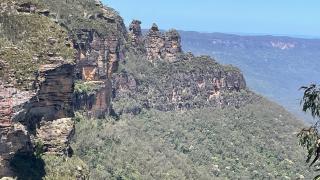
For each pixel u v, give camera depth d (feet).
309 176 544.21
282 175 547.08
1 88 225.97
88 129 463.42
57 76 256.52
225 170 548.72
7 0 278.87
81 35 476.13
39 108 252.83
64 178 254.88
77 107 467.52
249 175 546.26
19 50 246.68
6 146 227.81
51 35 268.41
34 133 253.65
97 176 407.44
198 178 501.97
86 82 485.97
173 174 474.49
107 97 517.14
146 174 451.53
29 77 236.43
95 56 492.54
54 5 481.46
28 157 247.70
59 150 261.85
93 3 539.70
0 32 260.21
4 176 229.86
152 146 529.45
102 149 450.71
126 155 461.37
